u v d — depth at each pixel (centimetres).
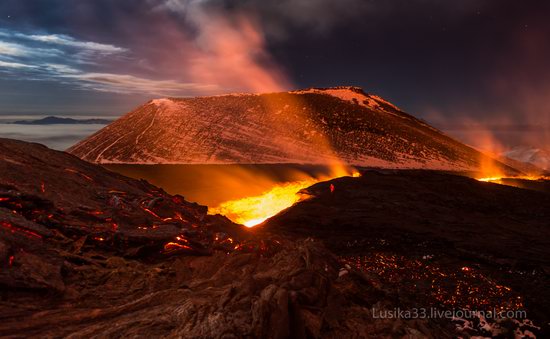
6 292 473
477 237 1118
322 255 682
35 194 687
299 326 437
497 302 746
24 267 511
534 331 648
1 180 709
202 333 408
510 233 1163
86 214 708
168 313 454
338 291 548
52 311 462
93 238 663
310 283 524
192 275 646
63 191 763
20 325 425
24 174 762
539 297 769
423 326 538
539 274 890
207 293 518
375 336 487
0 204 636
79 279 560
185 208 945
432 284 816
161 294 517
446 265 924
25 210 657
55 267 541
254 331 417
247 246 770
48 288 498
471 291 790
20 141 940
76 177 849
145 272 618
